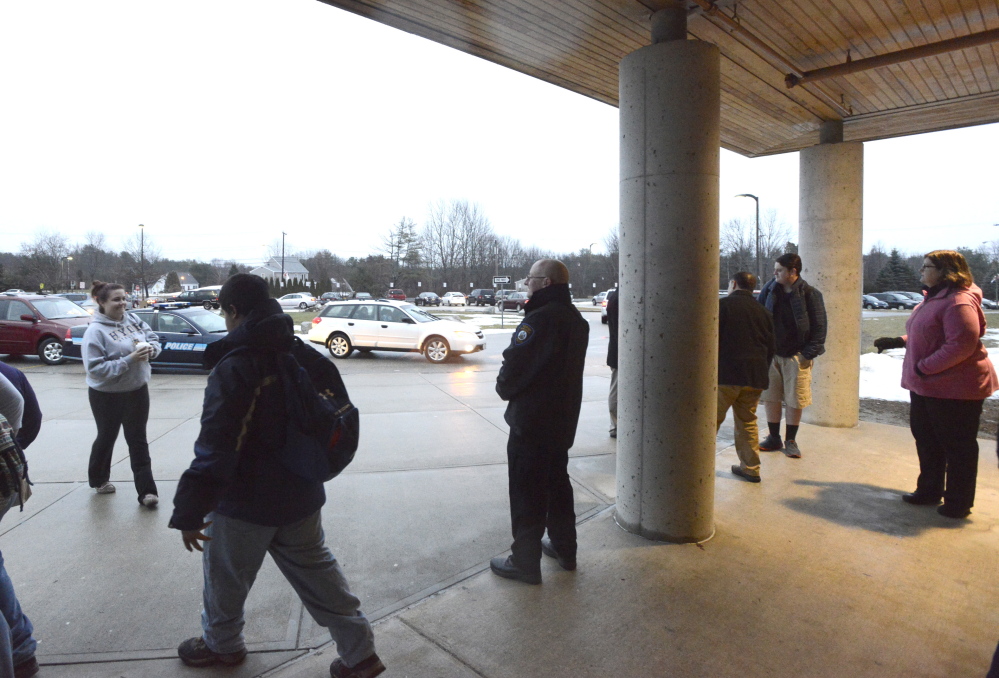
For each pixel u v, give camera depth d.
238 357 2.06
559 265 3.11
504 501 4.48
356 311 14.56
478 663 2.49
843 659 2.52
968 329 3.74
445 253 73.12
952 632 2.72
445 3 3.88
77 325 13.15
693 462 3.57
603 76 5.29
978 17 4.21
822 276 6.38
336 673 2.37
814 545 3.60
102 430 4.34
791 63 4.94
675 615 2.85
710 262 3.50
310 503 2.22
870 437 6.05
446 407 8.20
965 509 3.98
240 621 2.42
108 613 2.89
